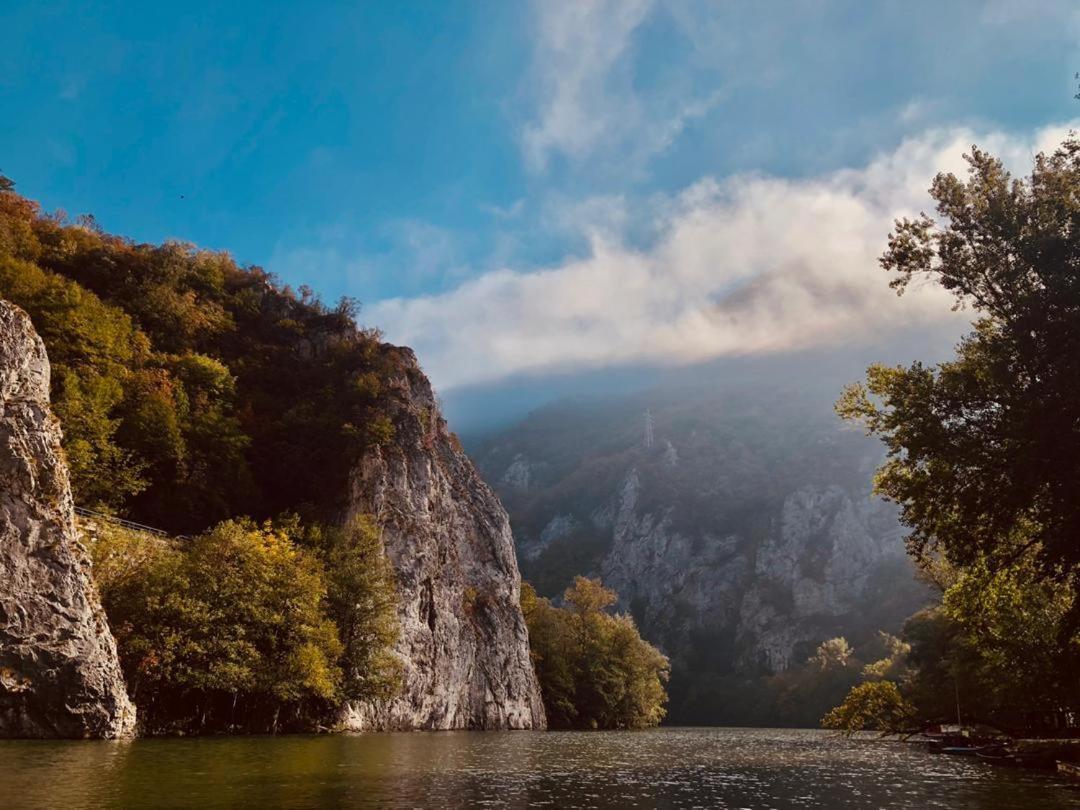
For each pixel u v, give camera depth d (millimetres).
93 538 52094
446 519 100188
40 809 19078
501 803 23922
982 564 37312
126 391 78750
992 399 33875
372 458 88062
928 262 36812
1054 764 41469
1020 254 33312
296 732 60844
